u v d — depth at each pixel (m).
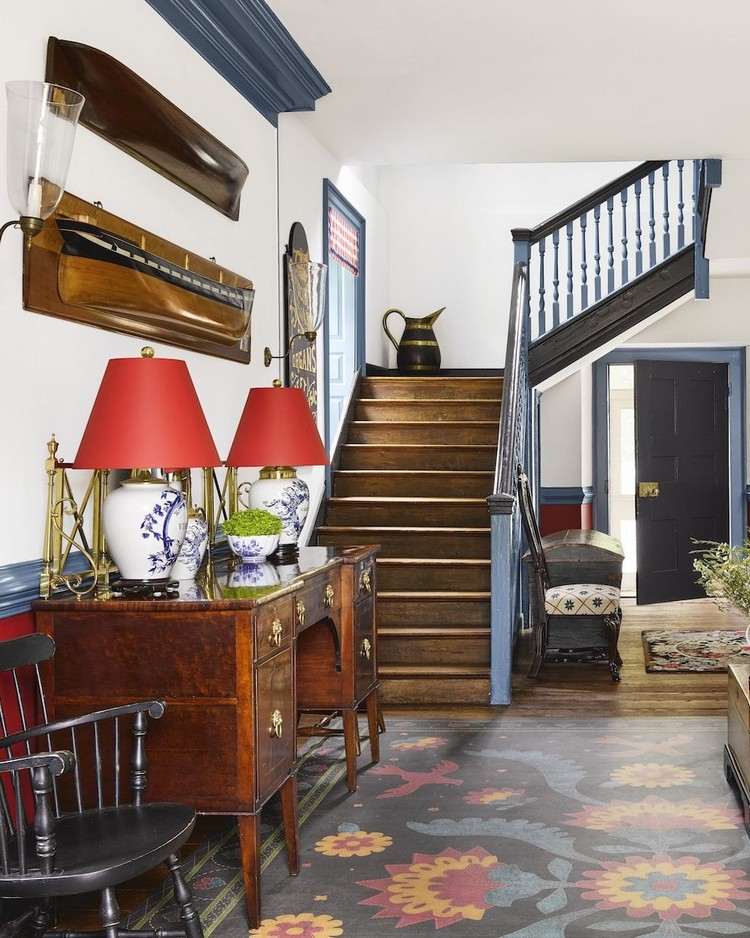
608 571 7.84
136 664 3.08
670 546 10.28
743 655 7.27
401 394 8.73
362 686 4.63
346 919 3.15
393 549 7.08
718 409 10.56
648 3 4.63
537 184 10.05
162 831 2.54
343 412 8.22
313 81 5.52
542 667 7.10
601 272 9.73
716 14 4.75
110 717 2.74
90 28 3.49
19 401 3.05
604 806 4.18
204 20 4.39
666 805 4.18
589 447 10.69
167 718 3.08
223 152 4.42
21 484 3.06
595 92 5.81
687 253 8.51
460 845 3.77
